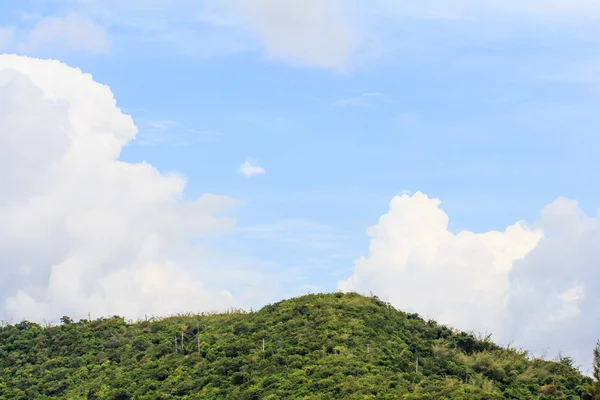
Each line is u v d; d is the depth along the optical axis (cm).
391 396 6006
